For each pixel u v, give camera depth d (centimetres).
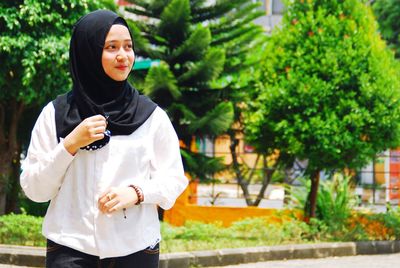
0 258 730
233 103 1244
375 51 1052
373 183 1432
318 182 1088
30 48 952
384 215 1103
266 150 1117
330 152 1024
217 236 985
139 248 251
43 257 716
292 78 1044
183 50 1177
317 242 984
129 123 254
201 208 1255
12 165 1226
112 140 251
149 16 1228
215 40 1262
